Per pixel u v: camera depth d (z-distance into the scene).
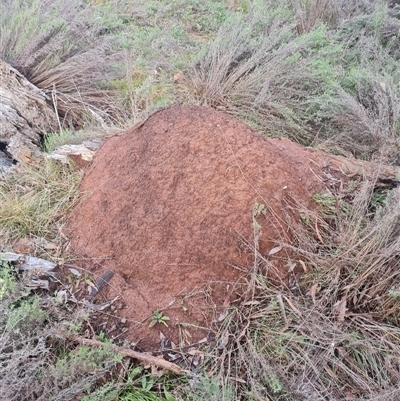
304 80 3.07
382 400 1.64
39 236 2.16
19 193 2.33
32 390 1.61
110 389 1.71
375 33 3.51
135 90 3.03
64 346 1.78
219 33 3.50
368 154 2.72
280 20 3.64
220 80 3.15
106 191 2.13
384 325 1.84
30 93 2.77
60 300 1.88
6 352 1.69
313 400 1.62
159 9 4.10
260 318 1.86
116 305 1.91
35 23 3.17
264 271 1.95
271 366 1.72
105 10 3.92
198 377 1.71
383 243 1.89
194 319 1.88
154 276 1.95
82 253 2.06
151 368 1.77
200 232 1.96
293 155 2.29
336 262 1.92
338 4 3.90
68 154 2.43
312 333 1.78
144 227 2.00
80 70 3.12
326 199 2.13
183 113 2.13
